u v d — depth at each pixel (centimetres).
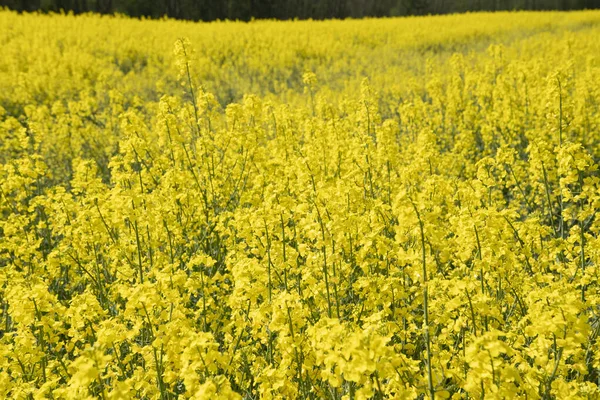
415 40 2989
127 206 437
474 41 2916
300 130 871
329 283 387
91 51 2475
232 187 676
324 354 249
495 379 249
